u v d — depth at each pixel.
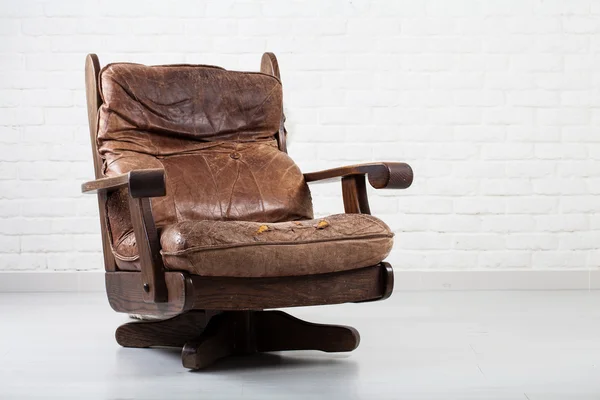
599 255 4.09
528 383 2.04
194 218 2.43
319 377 2.12
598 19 4.09
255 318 2.45
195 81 2.68
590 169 4.09
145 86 2.58
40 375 2.18
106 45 4.00
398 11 4.05
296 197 2.59
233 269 1.97
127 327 2.58
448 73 4.07
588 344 2.57
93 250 4.02
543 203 4.09
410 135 4.05
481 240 4.07
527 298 3.72
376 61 4.04
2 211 4.00
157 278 2.03
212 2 4.02
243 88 2.76
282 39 4.03
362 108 4.05
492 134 4.07
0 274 4.00
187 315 2.50
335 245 2.08
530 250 4.09
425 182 4.06
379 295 2.22
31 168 4.00
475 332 2.80
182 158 2.57
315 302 2.12
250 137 2.75
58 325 3.03
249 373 2.18
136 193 1.97
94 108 2.56
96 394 1.96
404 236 4.06
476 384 2.03
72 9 3.99
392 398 1.89
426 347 2.53
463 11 4.07
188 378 2.13
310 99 4.04
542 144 4.09
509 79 4.08
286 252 2.01
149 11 4.01
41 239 4.02
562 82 4.09
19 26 3.99
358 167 2.32
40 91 4.00
